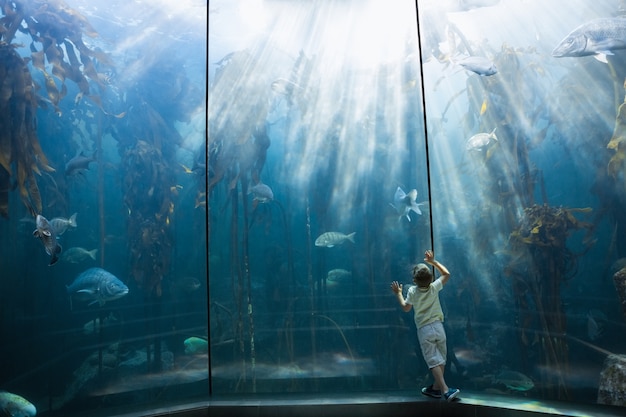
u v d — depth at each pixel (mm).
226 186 7434
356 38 8328
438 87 7176
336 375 6508
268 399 4797
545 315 5535
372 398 4691
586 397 5141
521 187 6027
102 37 7293
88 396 6008
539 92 6086
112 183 7148
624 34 5156
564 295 5465
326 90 8406
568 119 5789
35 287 5871
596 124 5543
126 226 7094
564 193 5723
